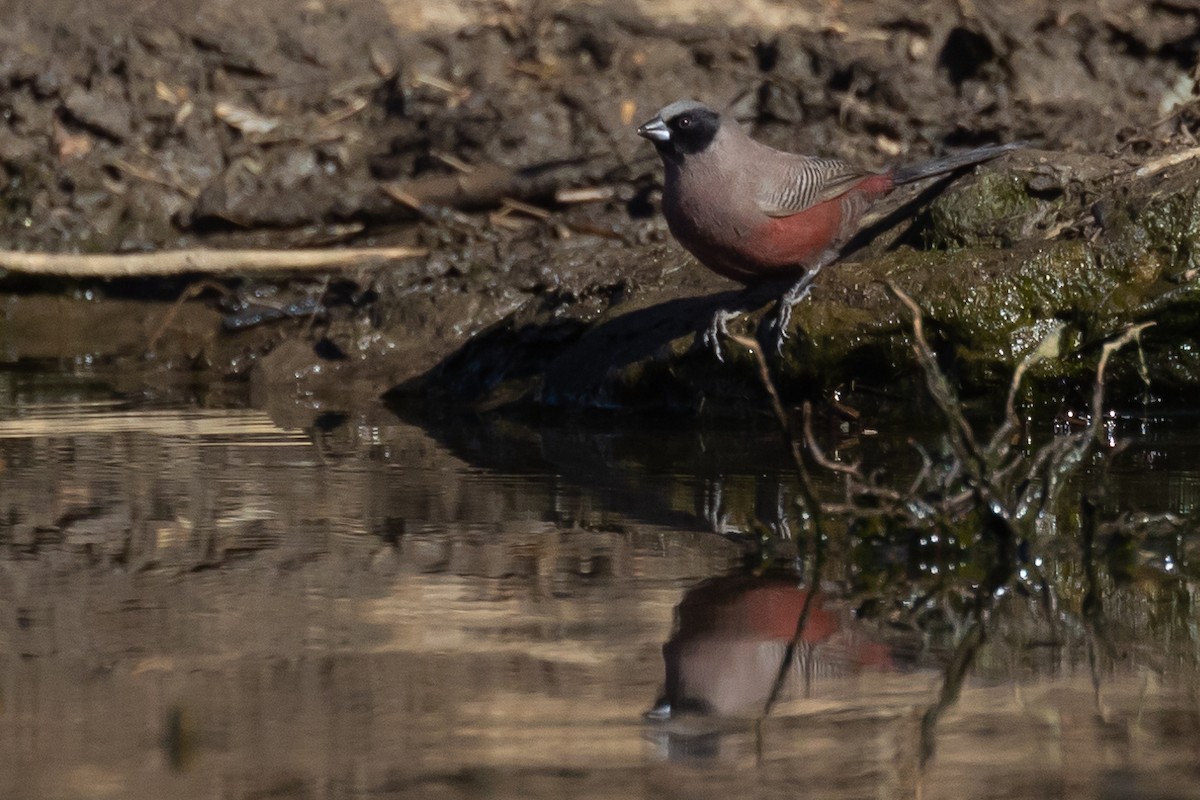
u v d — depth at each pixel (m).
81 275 15.30
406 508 9.38
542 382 12.83
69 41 17.22
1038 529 8.71
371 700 6.30
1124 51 16.05
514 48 17.33
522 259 14.28
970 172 12.44
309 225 15.92
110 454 10.93
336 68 17.38
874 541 8.54
